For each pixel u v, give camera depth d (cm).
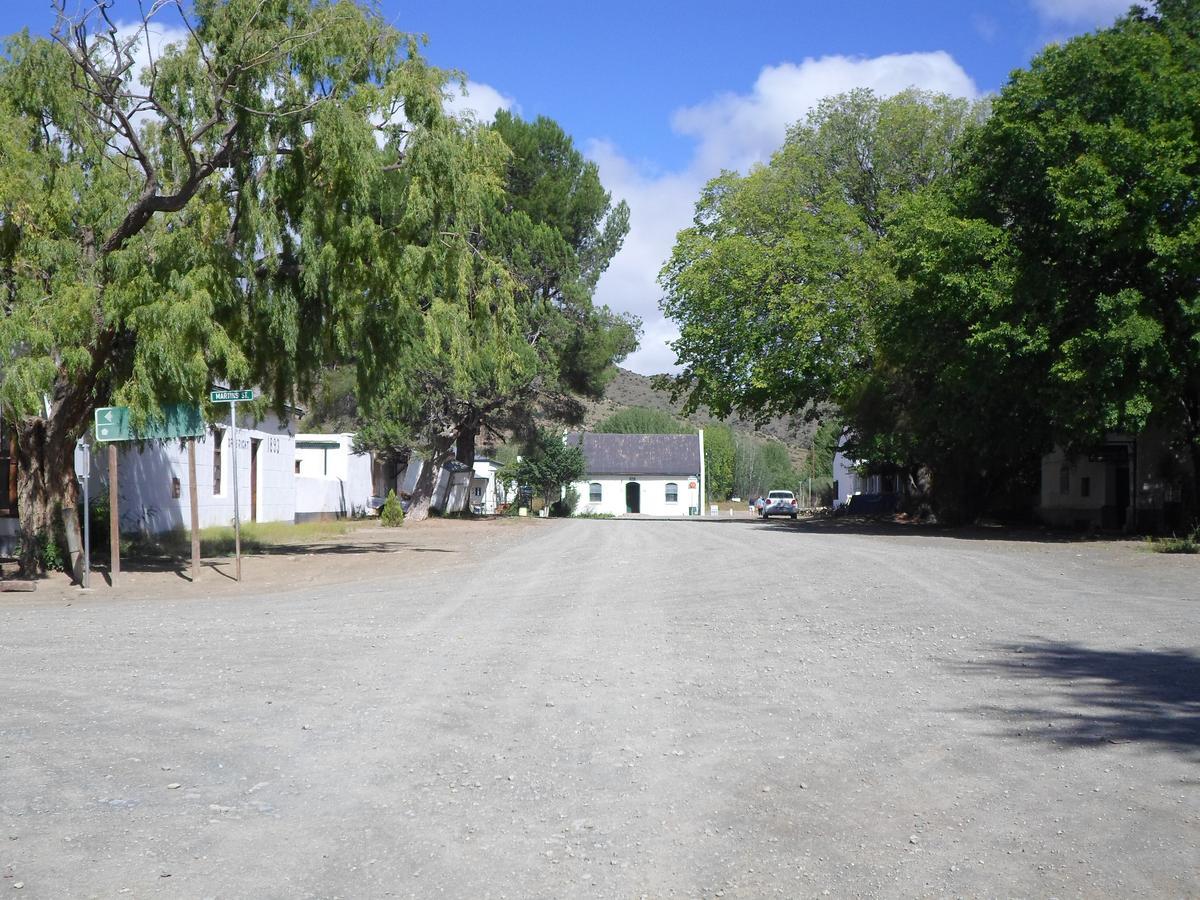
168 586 1705
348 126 1909
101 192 1750
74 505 1794
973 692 848
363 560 2188
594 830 539
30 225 1662
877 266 3753
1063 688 861
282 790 604
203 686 874
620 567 1955
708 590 1561
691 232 4347
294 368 2134
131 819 555
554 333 4231
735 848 515
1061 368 2542
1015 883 471
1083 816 555
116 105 1780
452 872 486
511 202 4556
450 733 725
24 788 606
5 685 879
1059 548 2477
